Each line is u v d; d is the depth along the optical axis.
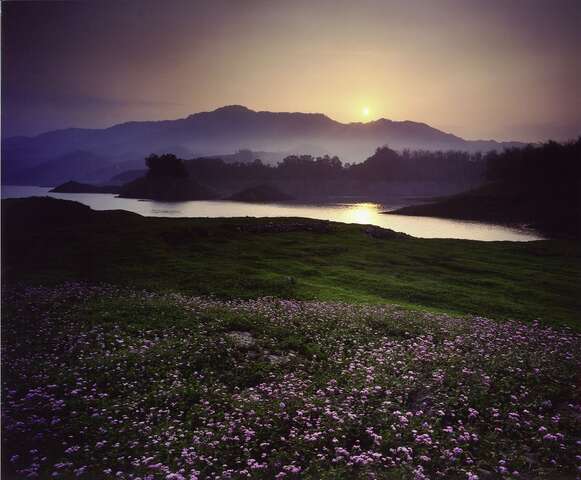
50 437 10.59
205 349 16.05
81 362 14.68
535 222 133.75
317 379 13.59
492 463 9.28
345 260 40.47
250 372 14.41
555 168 172.38
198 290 27.91
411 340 17.09
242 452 9.94
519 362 13.99
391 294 29.50
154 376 13.94
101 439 10.53
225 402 12.15
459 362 14.04
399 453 9.45
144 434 10.59
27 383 13.08
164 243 43.41
